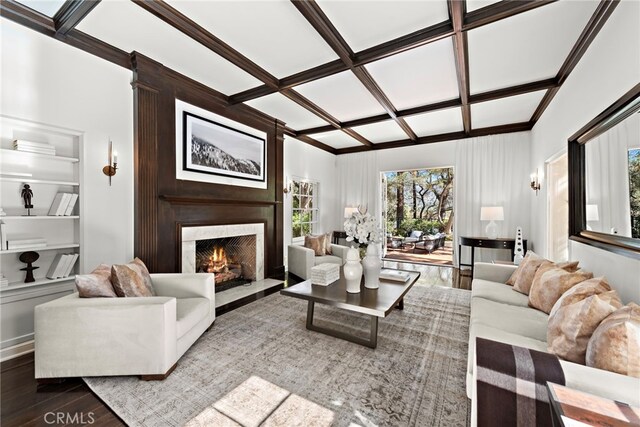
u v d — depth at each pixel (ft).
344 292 8.50
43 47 7.59
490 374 3.83
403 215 32.55
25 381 6.11
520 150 16.55
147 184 9.68
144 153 9.58
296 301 11.54
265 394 5.70
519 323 6.12
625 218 6.07
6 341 7.18
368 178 22.08
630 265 5.93
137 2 6.69
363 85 11.25
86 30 7.93
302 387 5.93
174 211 10.63
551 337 4.79
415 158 20.13
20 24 7.18
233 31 7.96
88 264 8.48
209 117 12.12
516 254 14.33
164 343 6.14
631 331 3.58
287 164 18.19
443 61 9.43
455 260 18.52
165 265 10.27
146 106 9.62
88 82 8.46
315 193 21.40
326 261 15.51
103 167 8.81
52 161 8.10
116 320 6.01
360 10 7.06
